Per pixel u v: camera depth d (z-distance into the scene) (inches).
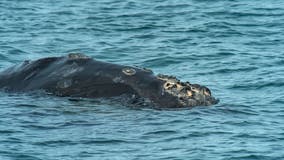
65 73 2396.7
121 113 2272.4
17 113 2292.1
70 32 3902.6
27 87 2405.3
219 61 3346.5
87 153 2059.5
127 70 2370.8
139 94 2320.4
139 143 2124.8
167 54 3467.0
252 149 2122.3
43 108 2311.8
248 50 3558.1
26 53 3459.6
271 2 4628.4
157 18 4212.6
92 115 2261.3
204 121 2281.0
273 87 2874.0
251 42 3722.9
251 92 2787.9
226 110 2413.9
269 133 2255.2
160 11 4379.9
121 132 2181.3
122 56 3459.6
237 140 2183.8
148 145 2113.7
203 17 4224.9
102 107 2297.0
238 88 2861.7
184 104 2333.9
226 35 3858.3
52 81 2388.0
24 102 2346.2
